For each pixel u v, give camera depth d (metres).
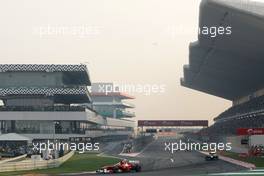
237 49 131.25
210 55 147.62
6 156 96.50
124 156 102.12
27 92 134.12
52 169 72.69
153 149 124.38
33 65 134.88
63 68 137.00
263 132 109.19
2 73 136.00
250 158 95.00
